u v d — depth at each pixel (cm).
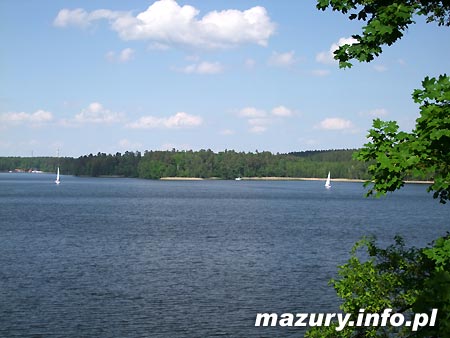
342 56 1120
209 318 4062
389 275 1560
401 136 1023
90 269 5959
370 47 1092
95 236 9169
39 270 5853
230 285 5178
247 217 13825
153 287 5056
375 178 1049
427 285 873
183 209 16475
